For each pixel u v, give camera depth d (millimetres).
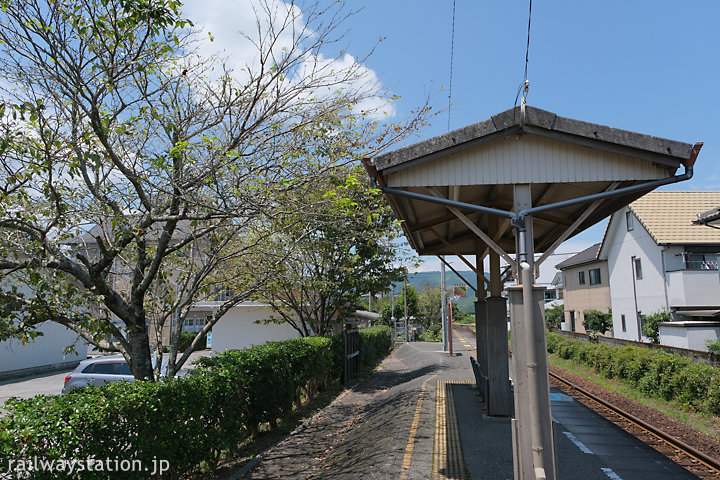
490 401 8383
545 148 5215
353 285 15719
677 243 20938
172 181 6090
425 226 8289
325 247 13352
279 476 6863
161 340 7660
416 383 13055
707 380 9922
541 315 4355
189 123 6883
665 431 8438
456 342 35125
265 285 9297
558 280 48688
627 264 24969
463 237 10867
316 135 7168
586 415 9711
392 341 38312
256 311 20062
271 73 7039
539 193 7109
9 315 5594
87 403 4531
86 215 6160
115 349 6789
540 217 7996
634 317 24172
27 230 5512
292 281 11438
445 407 9367
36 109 5105
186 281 8133
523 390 4309
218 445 6742
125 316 6574
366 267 15750
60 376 20234
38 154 5375
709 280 20000
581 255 34406
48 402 4461
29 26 5570
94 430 4387
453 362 19453
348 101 7355
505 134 5133
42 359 21891
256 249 8258
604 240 27438
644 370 12875
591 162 5164
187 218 6191
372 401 12758
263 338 19922
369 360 22922
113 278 8789
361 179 8570
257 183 6594
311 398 12797
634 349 14094
